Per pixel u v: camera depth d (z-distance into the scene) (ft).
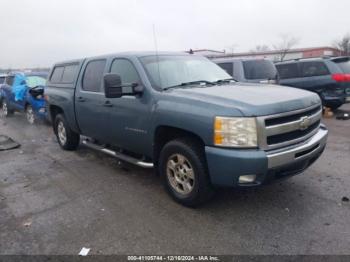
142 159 15.06
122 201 13.38
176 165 12.65
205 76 15.26
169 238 10.43
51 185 15.57
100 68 16.83
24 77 36.29
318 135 12.70
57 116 21.68
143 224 11.39
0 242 10.55
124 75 14.99
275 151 10.62
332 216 11.43
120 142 15.72
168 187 13.19
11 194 14.61
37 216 12.30
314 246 9.69
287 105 11.02
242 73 27.48
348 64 32.78
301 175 15.62
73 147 21.77
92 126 17.47
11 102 38.75
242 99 11.01
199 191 11.68
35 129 31.42
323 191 13.62
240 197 13.26
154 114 12.79
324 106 33.30
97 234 10.83
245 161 10.16
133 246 10.06
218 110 10.59
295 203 12.58
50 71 22.93
